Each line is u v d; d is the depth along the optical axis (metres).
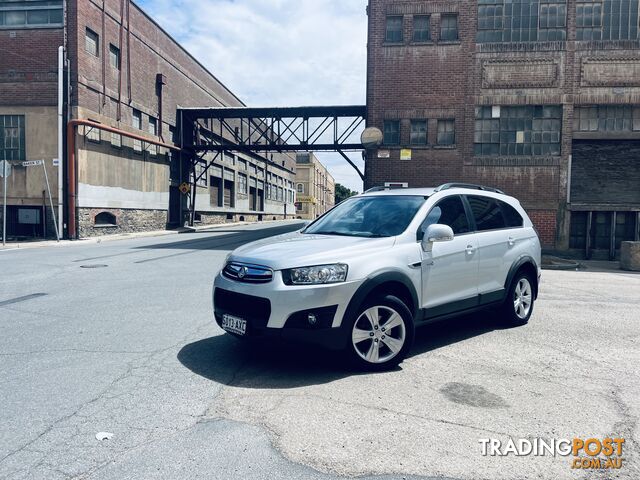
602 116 17.69
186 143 32.34
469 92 17.92
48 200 21.12
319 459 3.00
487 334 6.01
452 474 2.86
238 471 2.85
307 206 83.38
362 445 3.17
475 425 3.48
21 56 21.28
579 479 2.82
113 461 2.95
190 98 33.81
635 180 17.77
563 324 6.59
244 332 4.39
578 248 17.91
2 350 5.14
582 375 4.54
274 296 4.21
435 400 3.91
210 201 38.25
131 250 16.33
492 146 17.98
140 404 3.77
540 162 17.69
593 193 17.86
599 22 17.47
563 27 17.61
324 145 28.42
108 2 23.47
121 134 23.72
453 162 18.03
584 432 3.39
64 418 3.52
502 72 17.81
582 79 17.47
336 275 4.30
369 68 18.48
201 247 17.64
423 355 5.11
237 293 4.45
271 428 3.39
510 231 6.33
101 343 5.40
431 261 5.06
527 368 4.72
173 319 6.52
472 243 5.62
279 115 29.11
